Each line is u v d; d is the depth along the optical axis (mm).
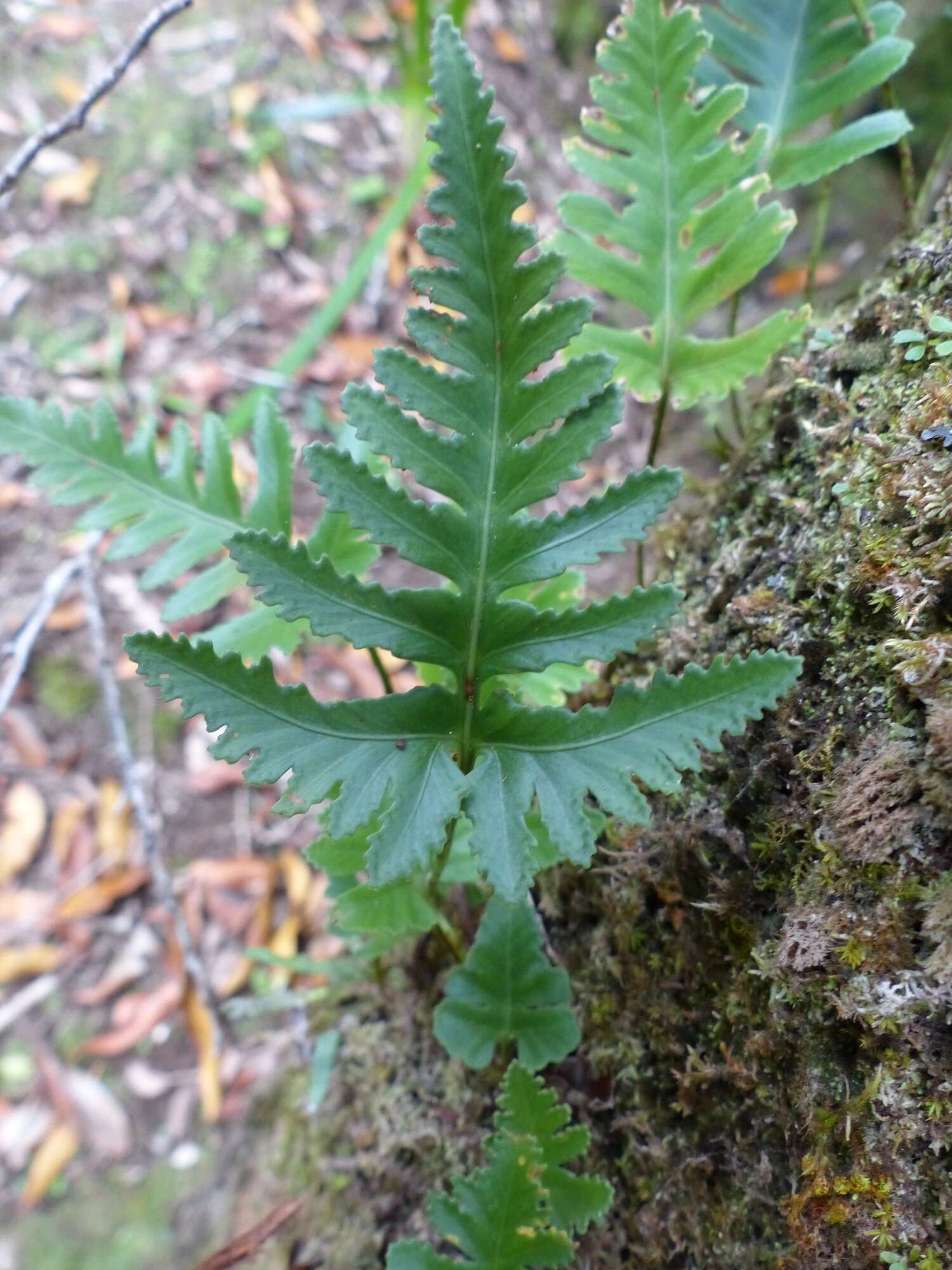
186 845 453
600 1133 202
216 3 634
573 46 681
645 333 214
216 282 578
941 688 146
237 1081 400
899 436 165
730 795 179
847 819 155
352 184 621
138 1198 378
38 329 543
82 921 434
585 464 489
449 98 132
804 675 172
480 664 150
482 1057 194
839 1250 148
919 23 461
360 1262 225
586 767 147
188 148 598
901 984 144
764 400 220
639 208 199
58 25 599
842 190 512
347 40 658
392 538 145
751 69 223
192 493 219
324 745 144
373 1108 241
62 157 575
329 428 537
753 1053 169
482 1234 165
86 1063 410
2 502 505
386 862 142
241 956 428
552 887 220
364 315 582
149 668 137
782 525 191
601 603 146
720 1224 174
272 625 204
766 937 170
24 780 453
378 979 250
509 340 141
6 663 467
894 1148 143
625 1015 201
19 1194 385
